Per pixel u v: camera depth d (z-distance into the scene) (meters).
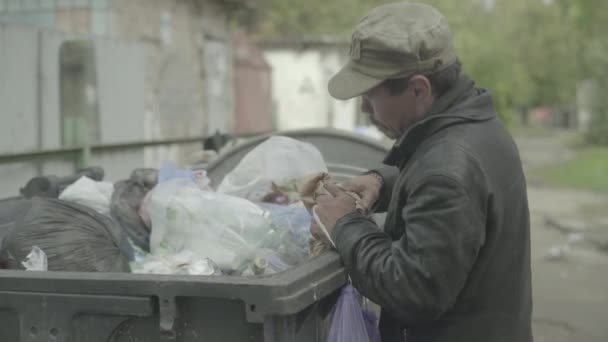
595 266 8.42
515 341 2.12
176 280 1.90
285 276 1.87
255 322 1.84
